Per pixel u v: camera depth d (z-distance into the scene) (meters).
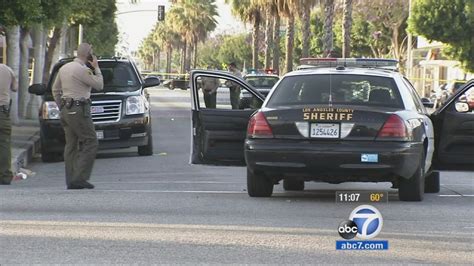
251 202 33.59
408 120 32.34
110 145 56.59
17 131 74.69
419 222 28.89
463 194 37.62
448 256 23.50
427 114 37.16
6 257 22.72
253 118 33.19
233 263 22.33
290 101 33.47
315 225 28.03
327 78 34.09
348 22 122.88
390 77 34.19
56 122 56.12
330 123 32.03
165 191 37.62
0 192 36.38
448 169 36.97
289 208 31.95
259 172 33.31
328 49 125.06
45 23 67.62
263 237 25.80
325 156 31.70
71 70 37.78
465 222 29.02
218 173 47.72
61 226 27.34
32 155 61.41
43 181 44.81
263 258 22.95
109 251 23.59
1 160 41.75
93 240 25.09
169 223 28.16
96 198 34.34
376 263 22.55
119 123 56.59
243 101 37.38
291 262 22.53
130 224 27.89
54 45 103.69
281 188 40.06
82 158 38.53
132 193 36.38
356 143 31.78
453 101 36.53
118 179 44.75
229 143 37.12
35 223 27.86
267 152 32.28
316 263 22.44
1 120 41.22
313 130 32.12
